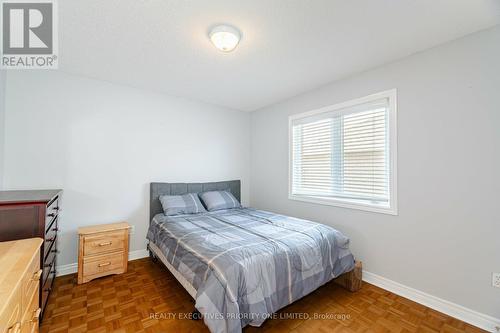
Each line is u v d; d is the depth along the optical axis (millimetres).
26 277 975
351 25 1692
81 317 1742
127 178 2891
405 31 1760
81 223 2574
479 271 1720
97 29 1741
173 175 3277
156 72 2514
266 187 3801
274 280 1576
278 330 1631
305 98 3137
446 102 1891
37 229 1587
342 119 2713
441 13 1551
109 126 2771
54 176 2436
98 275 2350
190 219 2652
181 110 3359
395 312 1859
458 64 1833
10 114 2229
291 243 1839
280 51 2068
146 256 2996
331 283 2354
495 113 1670
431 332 1633
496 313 1639
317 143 3012
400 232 2152
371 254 2363
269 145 3750
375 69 2367
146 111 3049
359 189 2535
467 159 1784
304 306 1934
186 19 1628
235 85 2889
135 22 1658
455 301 1820
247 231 2137
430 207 1971
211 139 3686
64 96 2498
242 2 1459
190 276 1666
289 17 1604
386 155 2312
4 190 2195
